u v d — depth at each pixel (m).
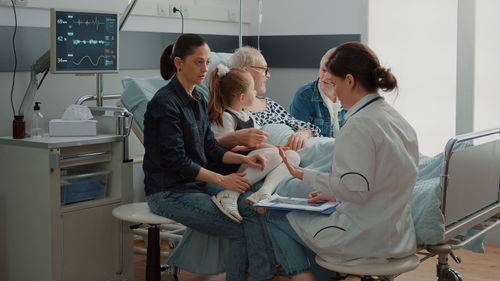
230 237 2.32
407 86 4.00
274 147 2.55
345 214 1.93
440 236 1.97
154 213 2.37
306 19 4.31
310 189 2.30
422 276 3.01
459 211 2.13
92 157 2.53
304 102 3.26
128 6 2.89
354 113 1.93
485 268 3.13
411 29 3.94
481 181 2.29
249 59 3.00
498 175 2.45
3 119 2.95
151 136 2.35
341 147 1.88
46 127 3.14
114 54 2.81
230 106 2.71
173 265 2.60
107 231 2.56
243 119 2.73
